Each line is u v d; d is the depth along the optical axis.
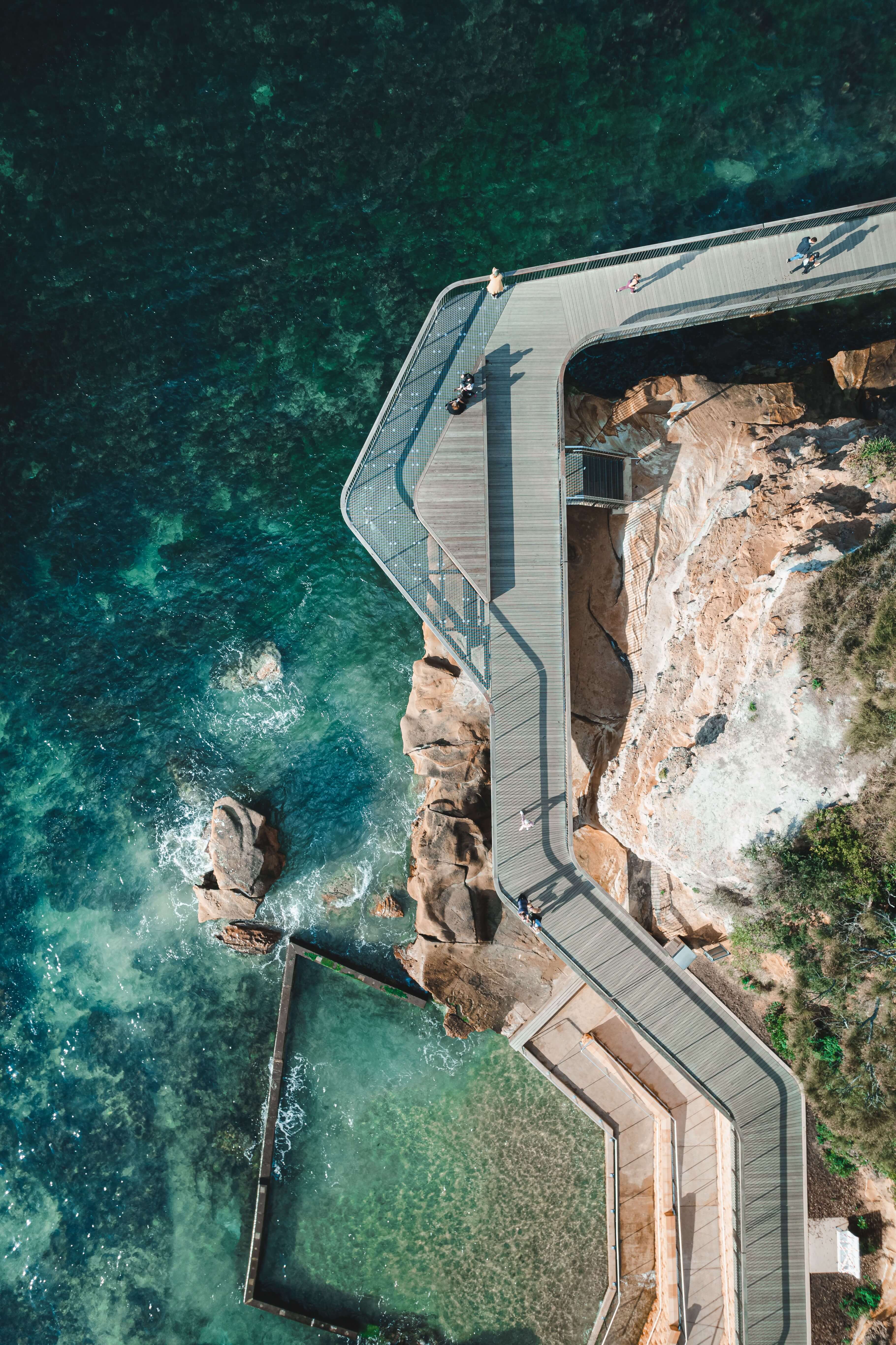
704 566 30.22
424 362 31.66
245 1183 33.47
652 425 33.06
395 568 31.69
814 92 35.06
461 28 35.09
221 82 35.16
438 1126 33.62
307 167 35.34
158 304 35.34
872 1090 26.38
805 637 26.27
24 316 35.34
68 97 35.12
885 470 27.58
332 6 35.00
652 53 35.09
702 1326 30.33
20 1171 33.84
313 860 34.62
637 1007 30.08
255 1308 32.75
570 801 30.06
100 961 34.75
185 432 35.34
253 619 35.22
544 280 31.62
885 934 25.66
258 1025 34.19
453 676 33.41
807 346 34.41
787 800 26.41
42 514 35.47
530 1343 32.59
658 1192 31.75
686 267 31.70
